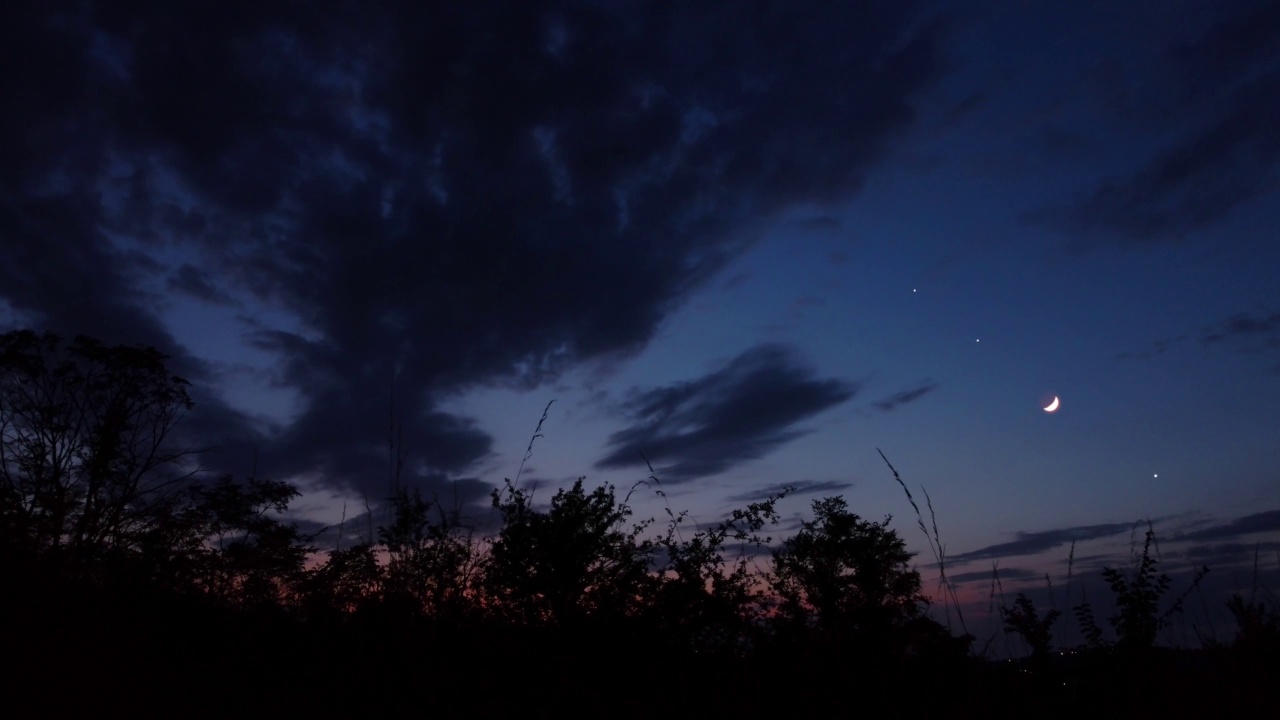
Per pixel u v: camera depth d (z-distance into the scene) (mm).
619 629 4730
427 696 3754
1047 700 3793
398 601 4551
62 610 3732
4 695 3105
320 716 3510
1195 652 4191
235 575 4836
